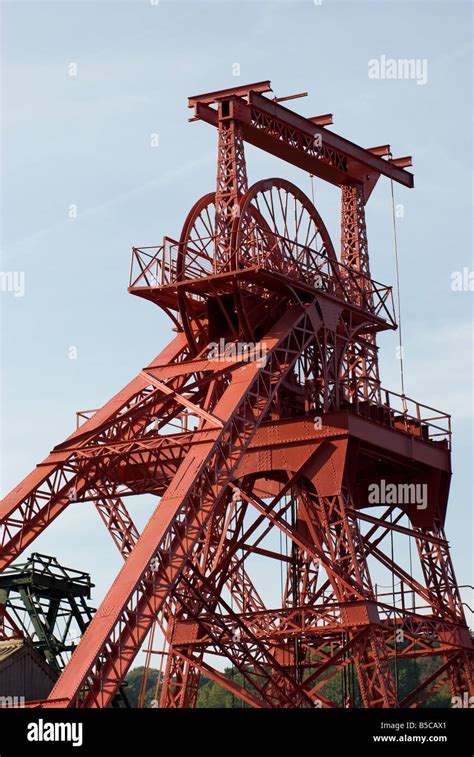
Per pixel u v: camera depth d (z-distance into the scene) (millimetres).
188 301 81812
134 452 75000
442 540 88812
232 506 83062
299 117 87500
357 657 78062
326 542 80562
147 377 79938
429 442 88438
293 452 81812
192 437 73125
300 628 79750
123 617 65625
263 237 80500
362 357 90688
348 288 87875
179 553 68438
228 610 76938
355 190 93812
